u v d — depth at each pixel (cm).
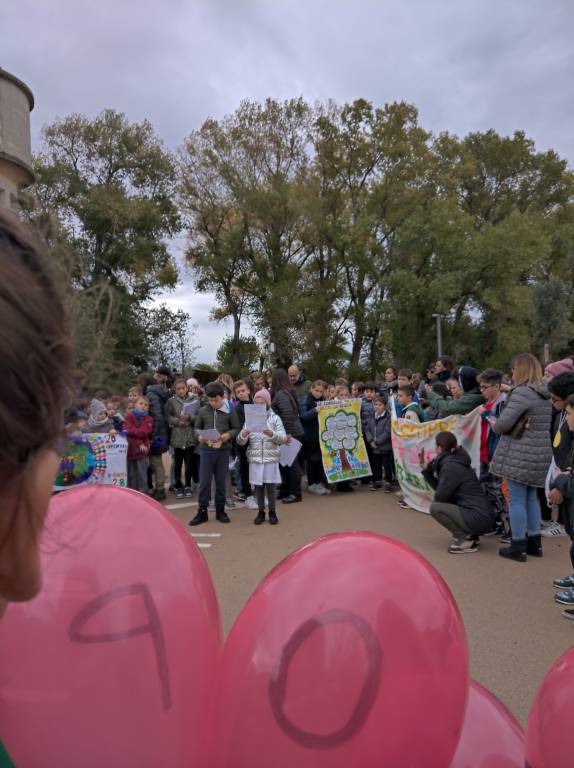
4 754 81
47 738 93
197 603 107
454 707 93
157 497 808
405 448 732
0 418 38
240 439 664
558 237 3422
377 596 93
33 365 39
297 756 88
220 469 683
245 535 622
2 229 44
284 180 2942
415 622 92
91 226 2206
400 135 3006
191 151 2944
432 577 99
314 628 92
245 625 98
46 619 98
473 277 2819
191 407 820
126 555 105
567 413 412
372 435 891
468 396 671
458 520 536
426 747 90
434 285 2716
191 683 99
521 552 517
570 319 3275
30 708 93
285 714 89
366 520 680
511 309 2870
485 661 338
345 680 89
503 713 122
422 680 90
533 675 321
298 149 3005
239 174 2897
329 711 89
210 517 710
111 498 115
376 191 3022
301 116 2958
